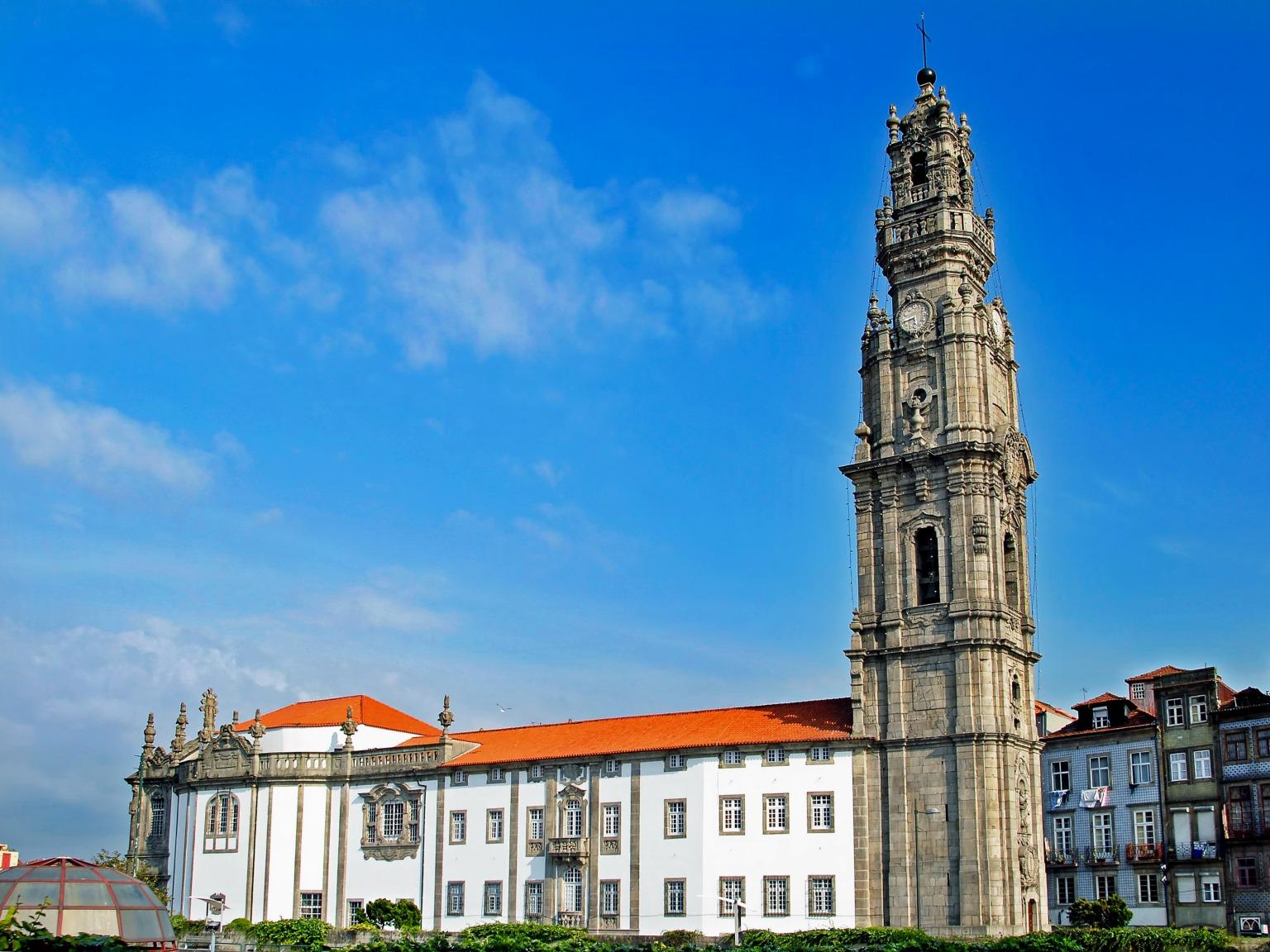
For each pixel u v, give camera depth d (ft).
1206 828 307.37
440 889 304.09
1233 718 306.76
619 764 287.69
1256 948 219.20
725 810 272.92
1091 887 326.03
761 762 272.72
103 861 349.41
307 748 334.44
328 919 317.22
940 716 261.03
